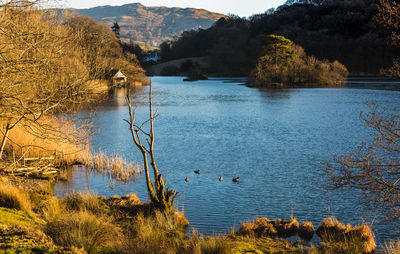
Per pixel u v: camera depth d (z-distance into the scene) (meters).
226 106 54.72
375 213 13.32
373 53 126.00
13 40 9.83
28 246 6.04
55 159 19.08
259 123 38.75
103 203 12.57
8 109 10.75
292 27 163.00
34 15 11.15
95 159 21.23
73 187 16.23
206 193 16.30
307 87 88.31
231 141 29.00
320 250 9.47
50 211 10.20
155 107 53.16
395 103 51.09
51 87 11.59
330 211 14.05
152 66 199.88
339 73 97.31
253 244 9.69
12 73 10.22
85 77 12.22
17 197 10.12
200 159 23.06
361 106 50.25
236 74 172.25
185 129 35.00
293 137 30.53
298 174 19.50
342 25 154.50
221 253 8.38
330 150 25.25
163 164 21.81
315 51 138.00
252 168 20.84
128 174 18.81
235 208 14.25
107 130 33.06
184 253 8.16
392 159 18.69
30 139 18.50
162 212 11.90
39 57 10.51
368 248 9.79
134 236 9.33
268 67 97.62
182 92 81.12
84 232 8.07
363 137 29.80
